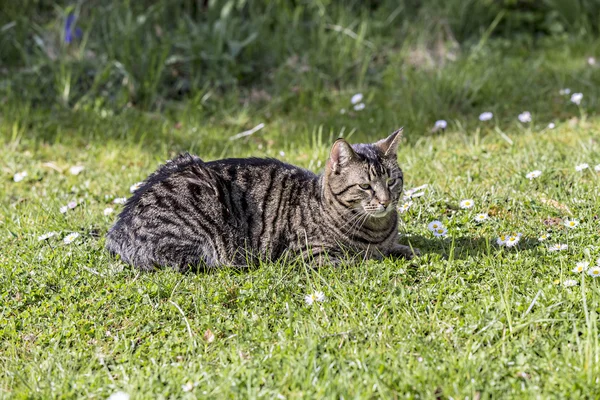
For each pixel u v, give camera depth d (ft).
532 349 15.38
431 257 19.47
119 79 35.47
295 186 20.56
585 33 40.37
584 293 16.11
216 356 16.31
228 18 37.81
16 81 35.27
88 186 27.02
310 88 35.24
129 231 20.42
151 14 38.70
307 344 15.94
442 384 14.55
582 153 25.90
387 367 15.03
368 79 36.32
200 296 18.51
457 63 36.63
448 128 31.17
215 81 35.81
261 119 33.60
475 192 23.47
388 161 19.77
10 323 18.03
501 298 16.63
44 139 31.99
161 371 15.70
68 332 17.47
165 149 30.35
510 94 33.76
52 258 20.79
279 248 20.40
